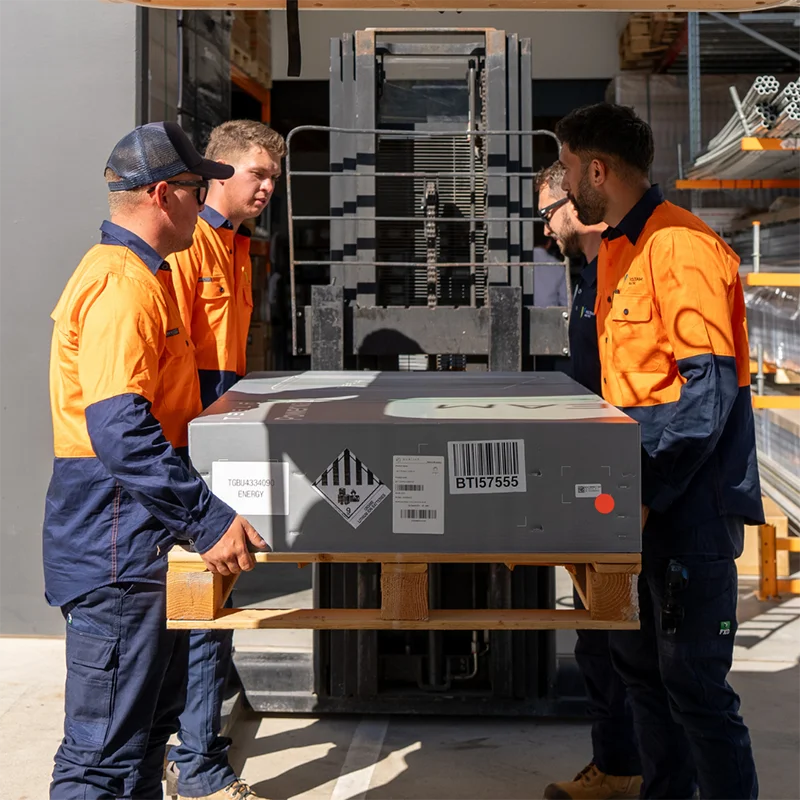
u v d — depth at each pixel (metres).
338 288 3.31
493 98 3.50
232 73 6.21
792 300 5.13
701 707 2.29
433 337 3.37
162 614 2.16
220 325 2.91
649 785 2.61
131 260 2.12
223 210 2.95
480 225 3.66
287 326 8.09
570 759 3.26
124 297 2.03
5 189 4.32
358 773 3.15
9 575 4.39
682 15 7.10
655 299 2.28
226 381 2.93
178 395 2.28
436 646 3.54
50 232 4.32
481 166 3.64
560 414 1.97
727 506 2.31
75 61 4.25
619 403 2.37
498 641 3.52
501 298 3.32
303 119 8.85
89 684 2.13
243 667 3.58
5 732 3.39
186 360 2.29
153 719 2.27
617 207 2.40
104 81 4.26
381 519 1.91
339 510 1.91
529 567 3.46
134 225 2.19
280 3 2.43
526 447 1.89
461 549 1.90
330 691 3.56
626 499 1.90
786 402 4.89
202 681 2.86
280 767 3.20
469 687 3.63
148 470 1.93
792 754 3.25
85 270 2.10
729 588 2.31
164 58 4.57
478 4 2.41
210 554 1.90
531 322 3.43
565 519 1.90
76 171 4.29
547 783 3.09
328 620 1.95
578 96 8.77
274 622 1.95
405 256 3.68
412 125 3.63
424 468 1.90
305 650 3.70
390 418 1.94
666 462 2.17
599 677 2.93
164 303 2.15
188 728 2.87
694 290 2.20
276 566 5.48
